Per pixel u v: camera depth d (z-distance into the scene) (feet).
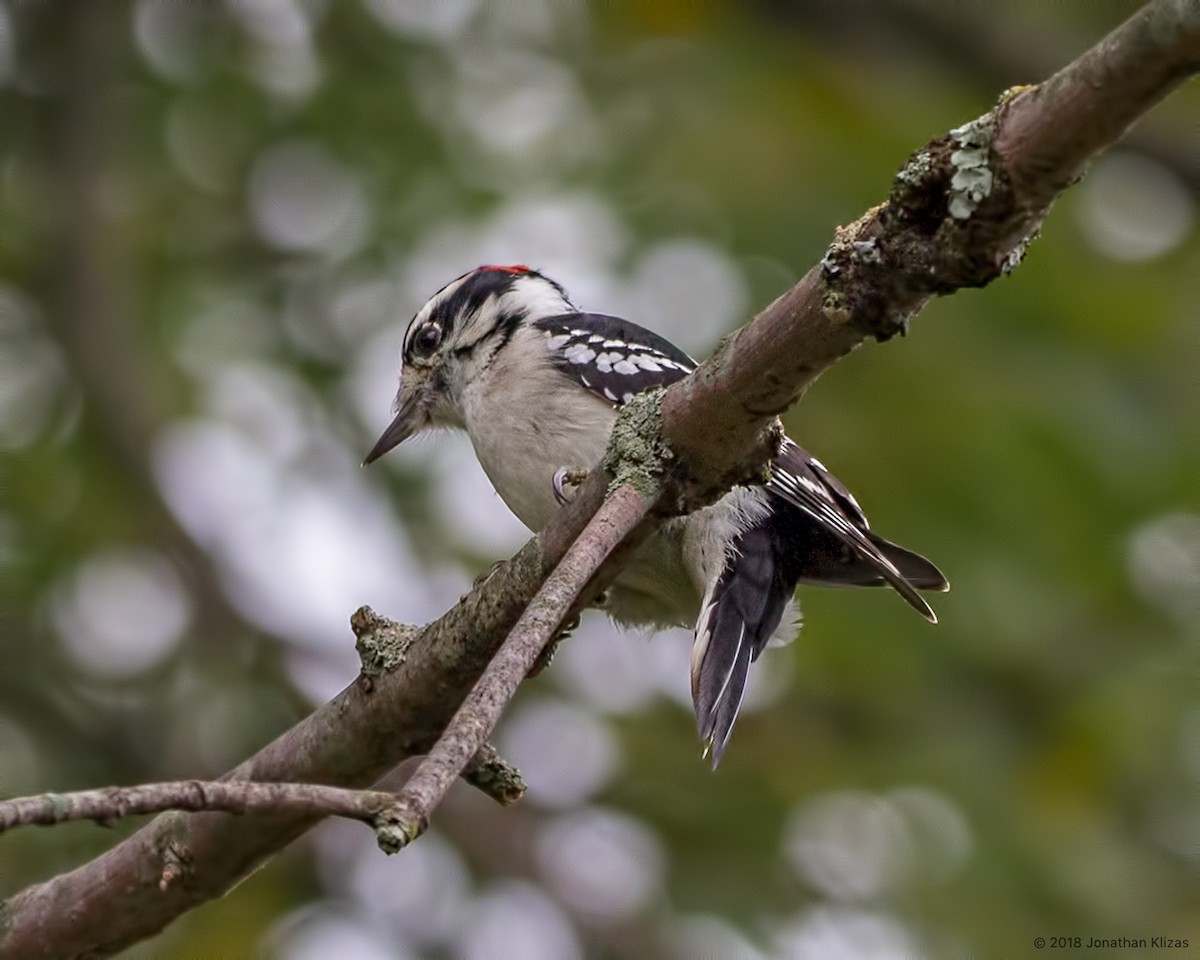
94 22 44.01
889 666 36.78
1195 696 36.14
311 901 37.29
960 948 34.06
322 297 42.65
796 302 17.79
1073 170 15.83
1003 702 37.09
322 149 43.47
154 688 41.14
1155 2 14.75
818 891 35.83
